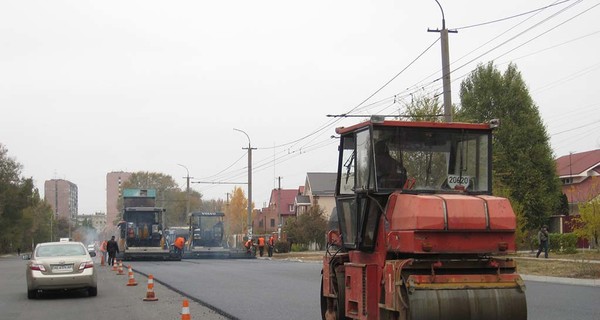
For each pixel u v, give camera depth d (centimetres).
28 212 9744
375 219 1073
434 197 989
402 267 967
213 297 1942
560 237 4075
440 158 1103
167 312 1628
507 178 4594
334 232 1278
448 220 967
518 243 3709
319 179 9706
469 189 1104
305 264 4103
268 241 5953
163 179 11919
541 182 4628
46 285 1997
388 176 1079
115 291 2253
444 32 2620
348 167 1210
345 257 1230
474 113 4784
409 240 973
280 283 2477
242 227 9962
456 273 994
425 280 952
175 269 3531
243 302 1800
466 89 4975
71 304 1875
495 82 4784
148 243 4900
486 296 962
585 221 3075
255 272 3203
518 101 4731
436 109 3534
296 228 7162
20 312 1703
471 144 1122
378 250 1062
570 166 6050
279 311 1591
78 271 2031
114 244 4259
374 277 1062
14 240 8969
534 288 2161
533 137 4681
